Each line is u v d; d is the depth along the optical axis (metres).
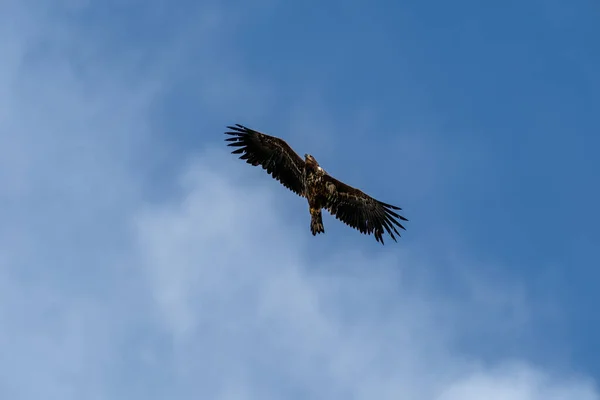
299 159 61.25
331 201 61.66
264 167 61.75
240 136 61.78
